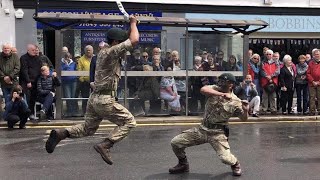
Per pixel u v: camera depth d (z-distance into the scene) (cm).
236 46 1373
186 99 1349
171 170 690
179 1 1764
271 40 1869
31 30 1639
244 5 1820
